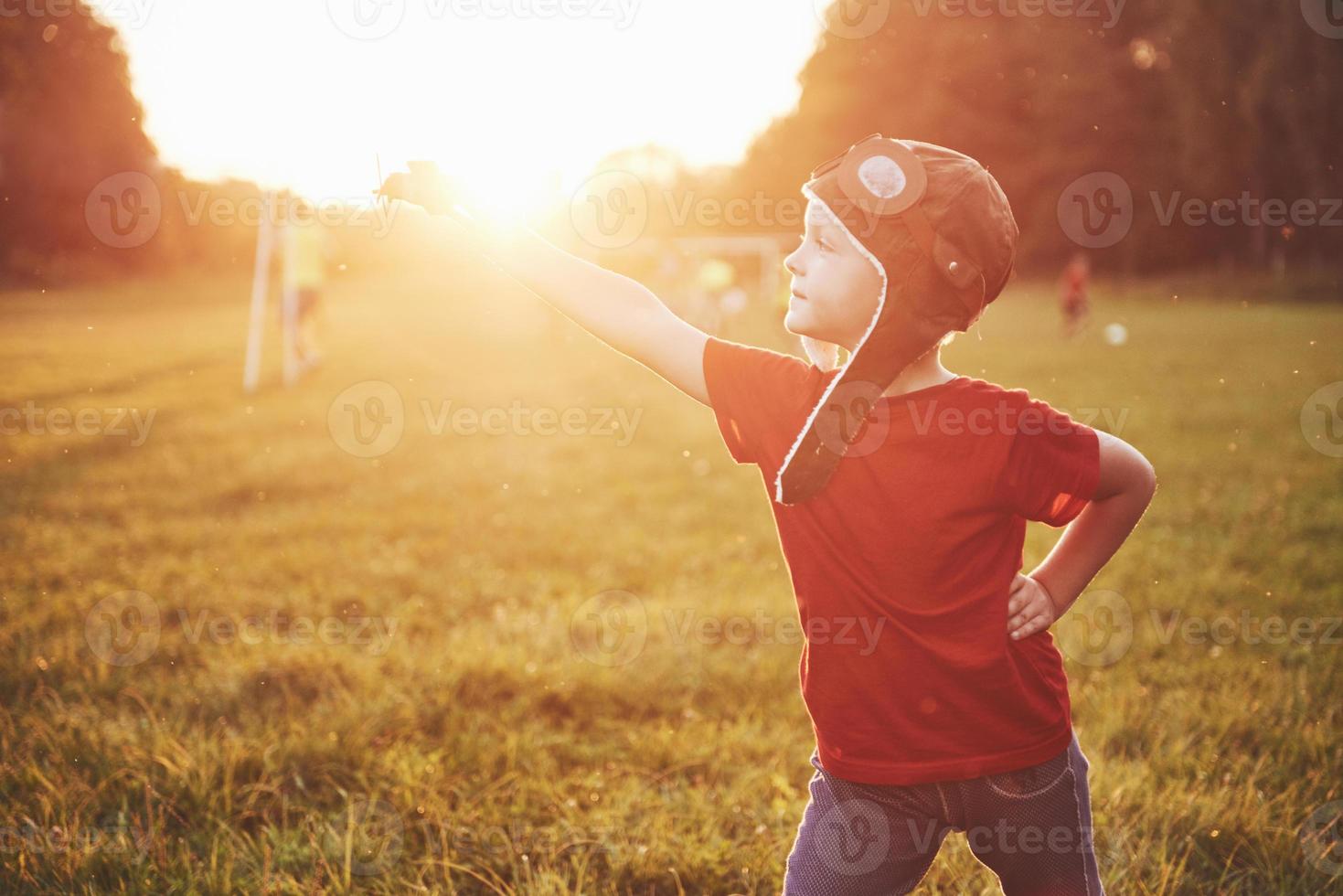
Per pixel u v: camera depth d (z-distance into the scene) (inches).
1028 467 55.6
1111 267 1475.1
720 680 134.1
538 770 107.5
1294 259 1226.6
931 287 53.3
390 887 86.0
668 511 227.3
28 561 177.2
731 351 61.2
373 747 111.3
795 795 102.4
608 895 86.8
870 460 55.2
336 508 224.5
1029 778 58.4
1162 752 110.7
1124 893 84.6
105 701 120.3
